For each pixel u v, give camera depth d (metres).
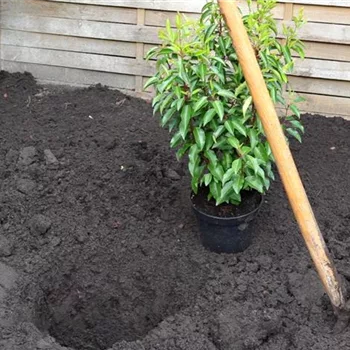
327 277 1.27
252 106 1.37
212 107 1.33
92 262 1.55
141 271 1.54
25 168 1.74
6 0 2.17
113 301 1.53
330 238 1.53
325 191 1.70
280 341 1.30
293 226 1.58
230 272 1.47
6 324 1.33
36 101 2.10
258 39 1.37
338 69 1.97
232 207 1.50
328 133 1.94
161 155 1.81
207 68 1.34
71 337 1.51
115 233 1.59
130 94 2.18
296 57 1.98
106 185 1.70
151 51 1.41
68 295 1.52
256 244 1.54
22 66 2.26
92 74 2.20
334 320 1.33
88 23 2.12
